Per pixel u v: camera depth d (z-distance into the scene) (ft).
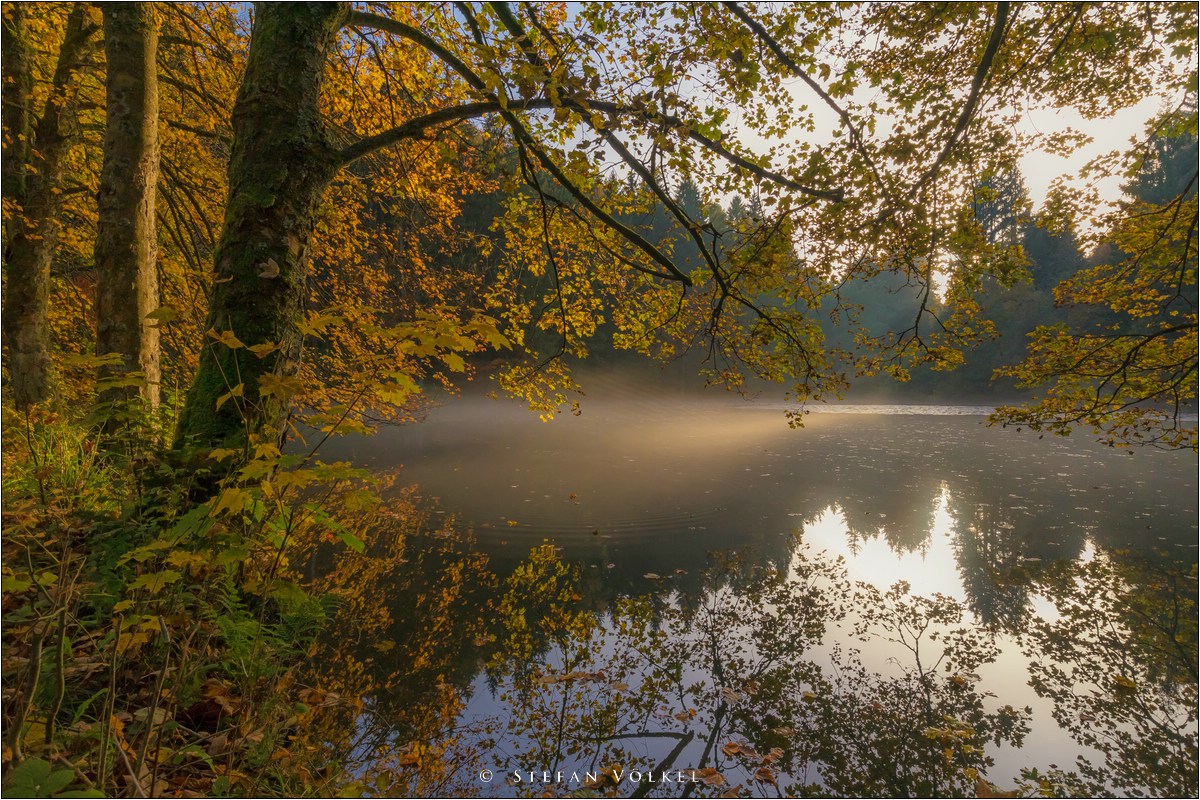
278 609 9.73
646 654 13.55
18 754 3.75
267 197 10.48
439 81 19.36
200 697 6.83
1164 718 10.98
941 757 9.78
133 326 13.61
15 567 6.08
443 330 5.98
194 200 21.17
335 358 23.40
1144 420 17.28
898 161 15.06
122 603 5.20
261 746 6.86
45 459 9.61
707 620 15.60
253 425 9.11
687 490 32.27
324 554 19.30
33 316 16.67
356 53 18.57
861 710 11.23
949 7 14.42
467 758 9.17
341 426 6.09
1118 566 20.18
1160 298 17.25
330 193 22.36
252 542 6.29
